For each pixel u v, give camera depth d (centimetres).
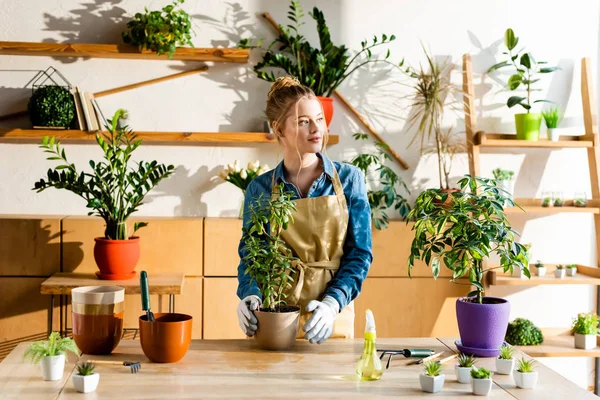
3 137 367
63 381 167
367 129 402
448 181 405
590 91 402
